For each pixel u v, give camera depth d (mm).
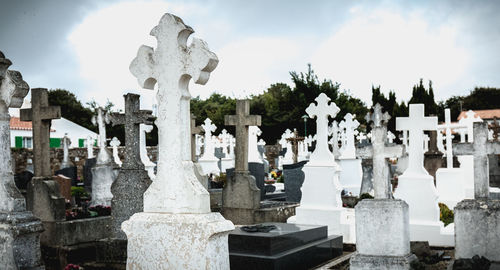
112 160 14641
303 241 8750
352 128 19828
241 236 8094
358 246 7297
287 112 54500
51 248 9641
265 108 57000
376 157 7504
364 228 7254
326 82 54344
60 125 49938
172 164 5637
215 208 14273
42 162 10203
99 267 8680
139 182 9258
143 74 5855
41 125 10211
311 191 11438
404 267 6973
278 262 7691
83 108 63531
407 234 7309
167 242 5461
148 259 5574
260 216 11781
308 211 11320
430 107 50188
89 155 27750
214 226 5281
